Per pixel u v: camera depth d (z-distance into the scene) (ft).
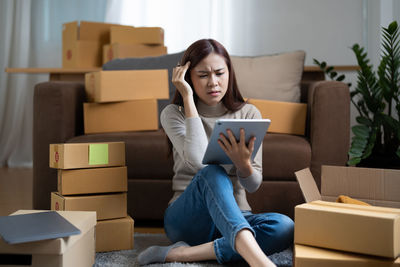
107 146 5.55
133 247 5.61
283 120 7.62
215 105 5.41
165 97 7.94
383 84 8.05
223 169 4.54
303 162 6.96
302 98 9.18
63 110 7.40
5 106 15.48
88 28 12.43
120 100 7.71
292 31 13.42
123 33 12.03
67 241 3.86
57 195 5.58
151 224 7.41
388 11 11.02
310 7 13.32
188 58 5.07
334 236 3.96
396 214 3.87
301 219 4.15
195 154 4.76
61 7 14.88
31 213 4.46
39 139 7.29
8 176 12.96
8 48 15.20
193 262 4.75
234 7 13.64
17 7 15.08
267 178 7.02
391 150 8.16
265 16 13.52
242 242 3.96
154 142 7.13
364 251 3.81
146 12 14.05
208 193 4.36
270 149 6.96
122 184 5.62
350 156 7.13
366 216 3.80
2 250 3.72
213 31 13.73
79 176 5.41
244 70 8.87
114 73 7.65
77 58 12.31
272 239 4.54
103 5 14.61
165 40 13.99
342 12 13.15
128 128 7.77
